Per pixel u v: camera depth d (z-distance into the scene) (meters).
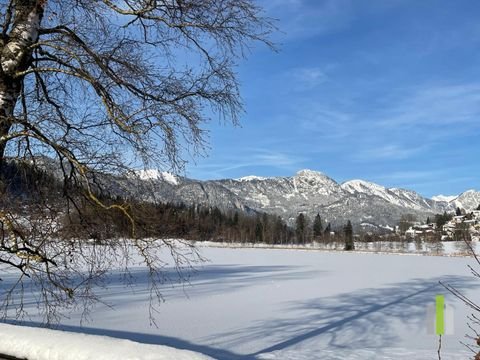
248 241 117.00
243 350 11.90
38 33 5.42
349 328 15.07
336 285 28.56
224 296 22.69
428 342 13.16
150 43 5.87
